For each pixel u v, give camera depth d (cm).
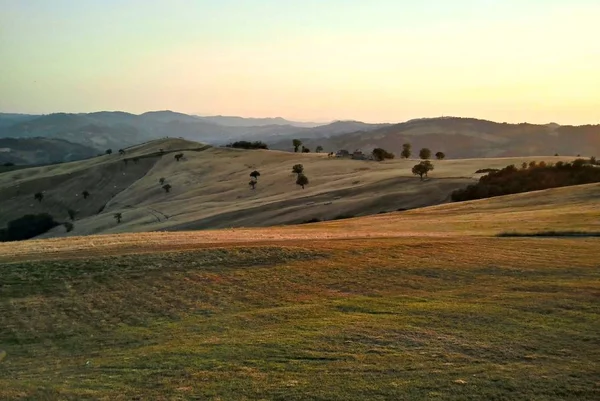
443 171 12644
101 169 19400
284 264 2961
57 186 18500
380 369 1480
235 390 1398
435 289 2394
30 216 15550
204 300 2423
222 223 10112
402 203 9969
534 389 1310
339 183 12731
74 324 2206
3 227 15912
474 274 2628
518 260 2897
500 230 4259
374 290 2430
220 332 1958
